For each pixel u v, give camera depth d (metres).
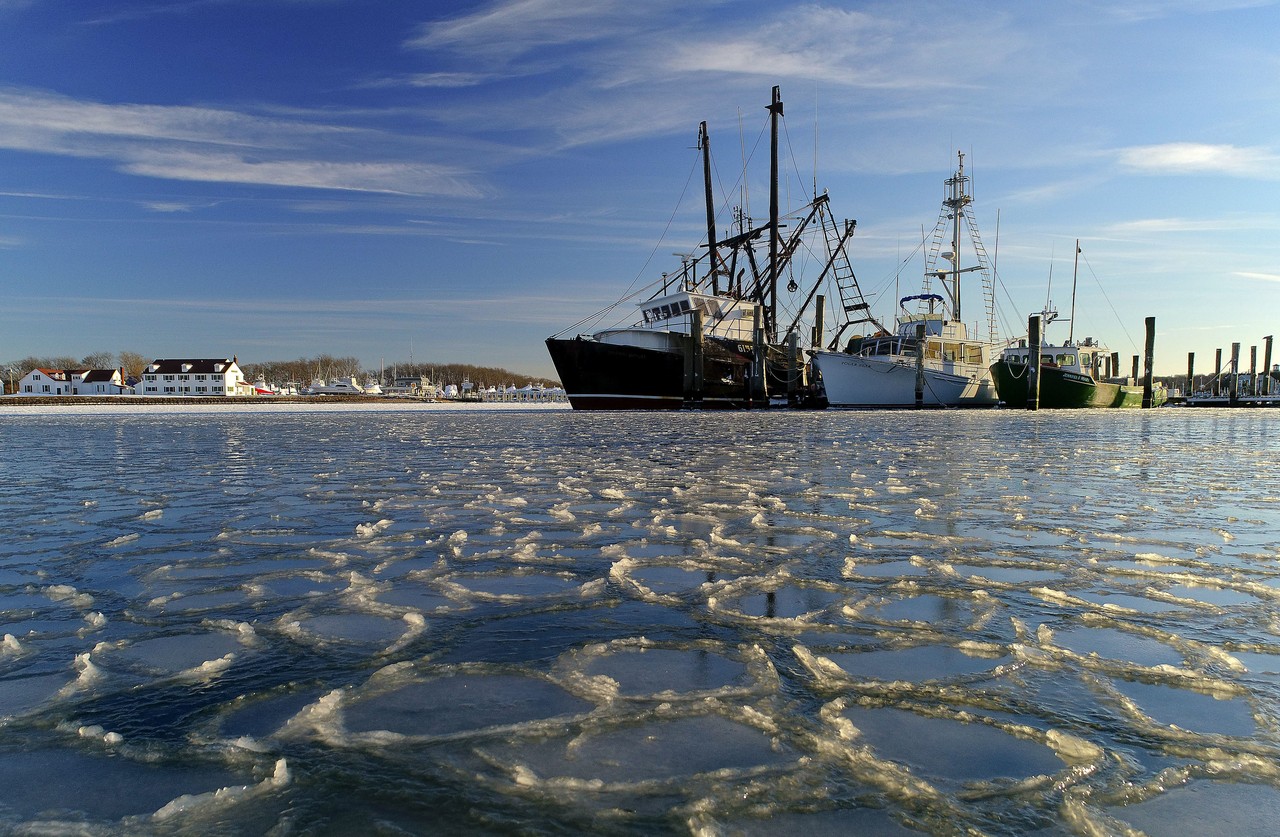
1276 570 4.94
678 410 44.97
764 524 6.67
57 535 6.24
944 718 2.74
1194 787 2.26
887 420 31.45
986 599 4.27
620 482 9.76
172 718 2.79
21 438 20.66
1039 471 11.08
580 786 2.27
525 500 8.13
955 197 54.69
